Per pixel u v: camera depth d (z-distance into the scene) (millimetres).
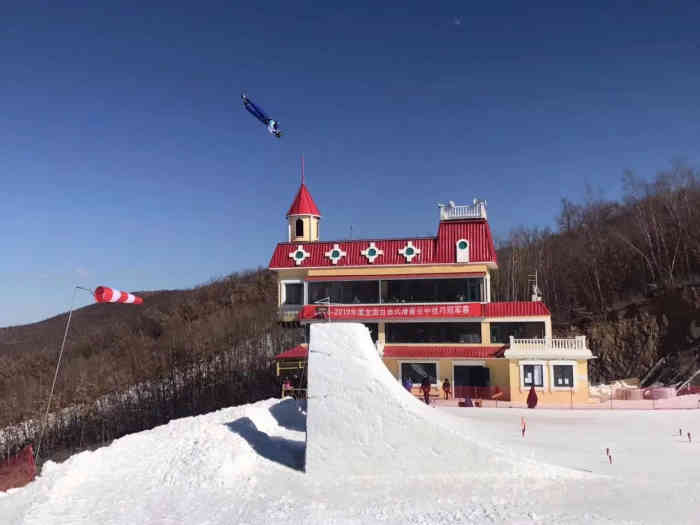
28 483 21297
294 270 48219
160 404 60219
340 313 45406
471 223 45969
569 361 38562
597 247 71688
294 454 22719
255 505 17234
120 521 16484
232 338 71875
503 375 40688
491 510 15773
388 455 19812
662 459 20844
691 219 61562
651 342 55906
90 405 63062
